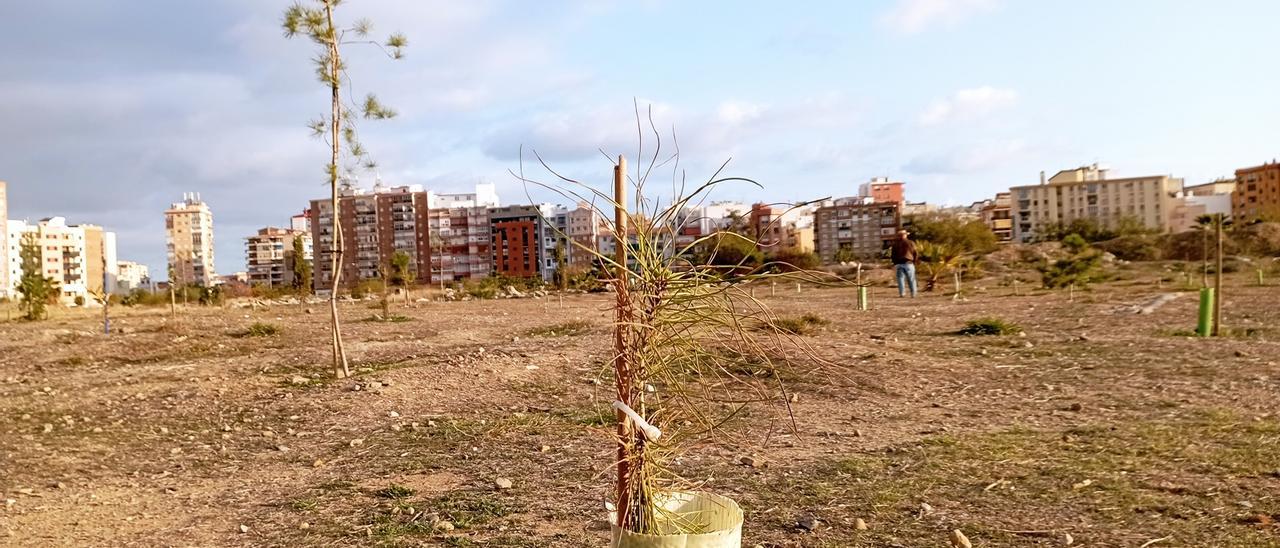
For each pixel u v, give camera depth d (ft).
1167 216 359.05
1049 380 25.85
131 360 41.70
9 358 43.29
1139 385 24.13
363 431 23.07
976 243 151.02
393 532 13.93
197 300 131.54
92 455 21.30
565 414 24.25
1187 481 14.69
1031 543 12.14
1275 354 28.12
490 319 61.57
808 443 19.15
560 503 15.33
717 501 10.02
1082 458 16.61
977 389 25.14
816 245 361.71
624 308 9.76
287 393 29.25
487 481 17.20
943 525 13.10
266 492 17.20
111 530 14.90
